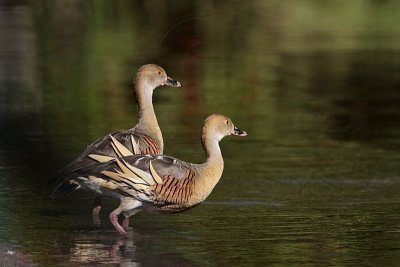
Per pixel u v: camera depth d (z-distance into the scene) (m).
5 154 16.45
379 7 34.31
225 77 23.80
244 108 20.94
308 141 17.88
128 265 10.47
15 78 23.42
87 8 33.38
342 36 29.64
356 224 12.27
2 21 31.05
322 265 10.52
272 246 11.27
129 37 28.41
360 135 18.52
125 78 23.56
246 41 28.58
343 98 22.08
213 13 32.19
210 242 11.46
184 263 10.58
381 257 10.84
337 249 11.12
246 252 10.99
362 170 15.54
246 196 13.73
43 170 15.40
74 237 11.63
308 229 12.03
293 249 11.16
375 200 13.55
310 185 14.45
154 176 11.75
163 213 12.28
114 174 11.70
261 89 22.84
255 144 17.58
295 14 33.06
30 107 20.55
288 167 15.72
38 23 30.72
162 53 26.55
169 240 11.51
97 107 20.81
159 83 13.87
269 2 35.06
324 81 23.84
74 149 16.95
